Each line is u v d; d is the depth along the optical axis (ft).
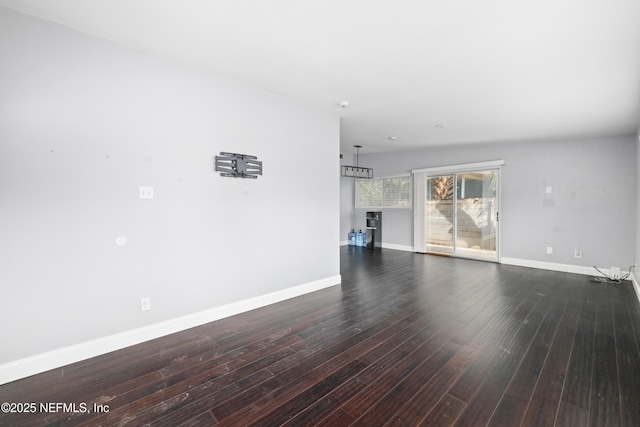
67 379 6.42
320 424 5.13
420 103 11.77
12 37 6.29
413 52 7.92
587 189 16.10
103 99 7.45
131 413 5.40
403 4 5.96
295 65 8.78
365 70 9.02
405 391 6.02
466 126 14.84
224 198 9.80
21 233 6.45
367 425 5.10
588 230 16.06
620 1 5.67
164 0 5.91
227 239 9.90
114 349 7.65
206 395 5.90
